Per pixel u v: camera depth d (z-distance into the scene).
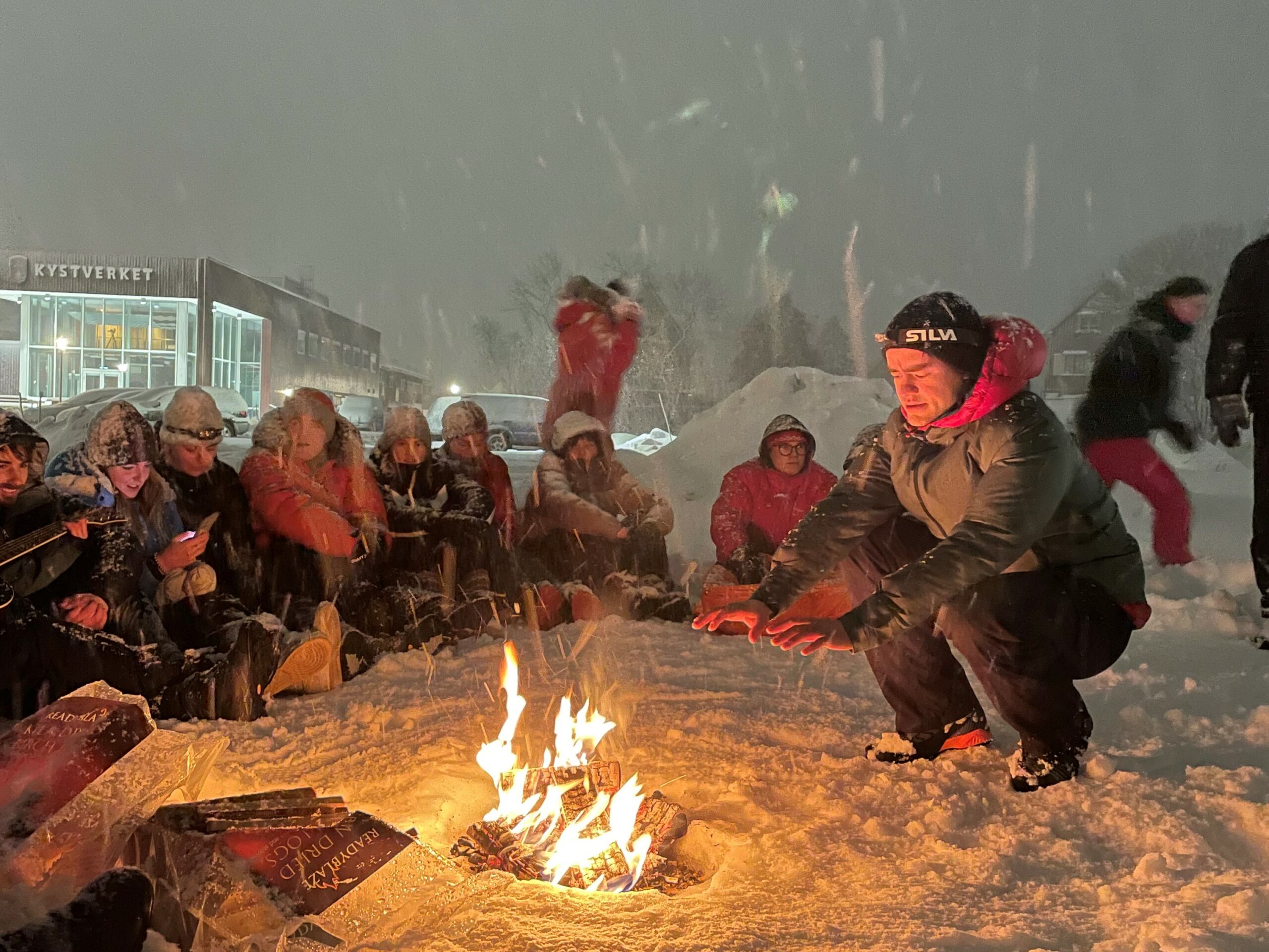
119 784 2.58
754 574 6.29
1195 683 4.31
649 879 2.79
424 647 5.10
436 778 3.35
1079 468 3.25
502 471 6.66
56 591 4.06
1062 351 20.77
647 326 33.06
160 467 4.86
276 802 2.56
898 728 3.63
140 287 48.78
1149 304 6.95
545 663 5.04
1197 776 3.23
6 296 48.72
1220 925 2.32
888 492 3.54
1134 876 2.62
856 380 10.18
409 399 78.50
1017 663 3.21
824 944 2.29
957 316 3.12
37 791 2.52
